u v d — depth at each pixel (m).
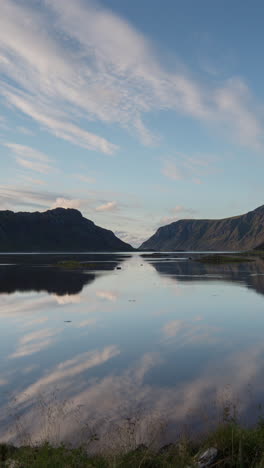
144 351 17.67
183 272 72.62
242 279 55.84
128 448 7.70
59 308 29.92
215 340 19.72
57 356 16.94
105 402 11.71
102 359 16.47
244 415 10.41
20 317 26.17
